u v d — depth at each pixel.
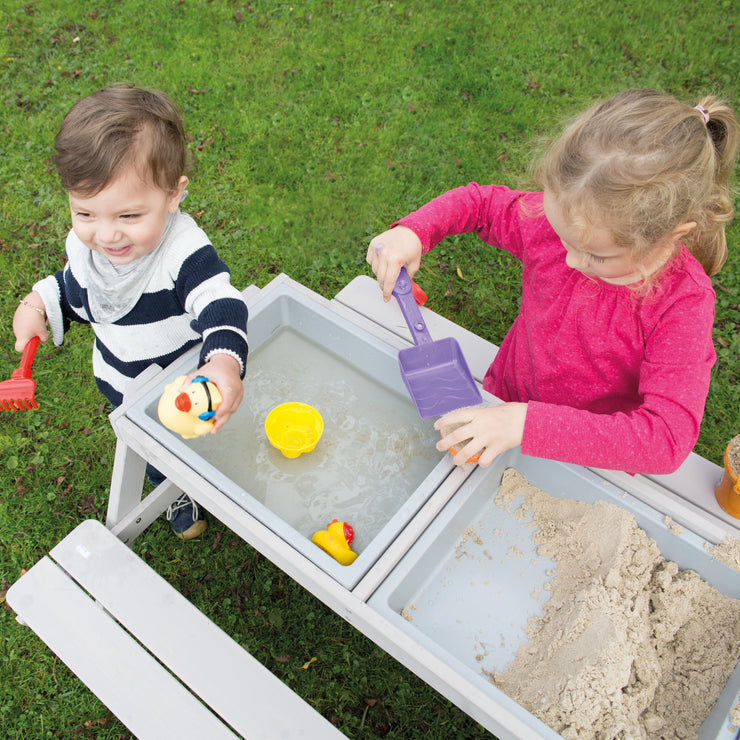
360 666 1.95
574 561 1.32
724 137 1.23
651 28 3.66
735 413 2.42
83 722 1.86
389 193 3.05
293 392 1.56
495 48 3.59
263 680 1.43
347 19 3.74
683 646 1.22
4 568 2.11
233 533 2.19
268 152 3.19
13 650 1.96
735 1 3.76
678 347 1.29
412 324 1.52
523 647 1.24
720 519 1.50
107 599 1.54
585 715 1.10
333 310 1.59
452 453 1.32
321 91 3.43
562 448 1.26
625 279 1.23
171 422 1.15
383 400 1.56
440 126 3.28
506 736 1.04
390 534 1.21
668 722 1.15
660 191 1.10
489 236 1.72
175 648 1.47
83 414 2.43
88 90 3.43
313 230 2.94
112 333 1.62
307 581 1.19
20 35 3.66
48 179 3.07
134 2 3.83
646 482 1.35
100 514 2.22
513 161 3.12
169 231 1.50
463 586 1.31
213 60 3.56
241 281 2.77
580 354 1.48
